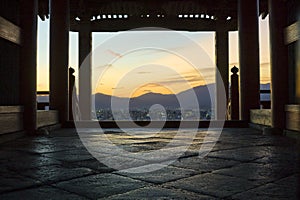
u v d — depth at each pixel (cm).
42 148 604
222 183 329
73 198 276
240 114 1263
